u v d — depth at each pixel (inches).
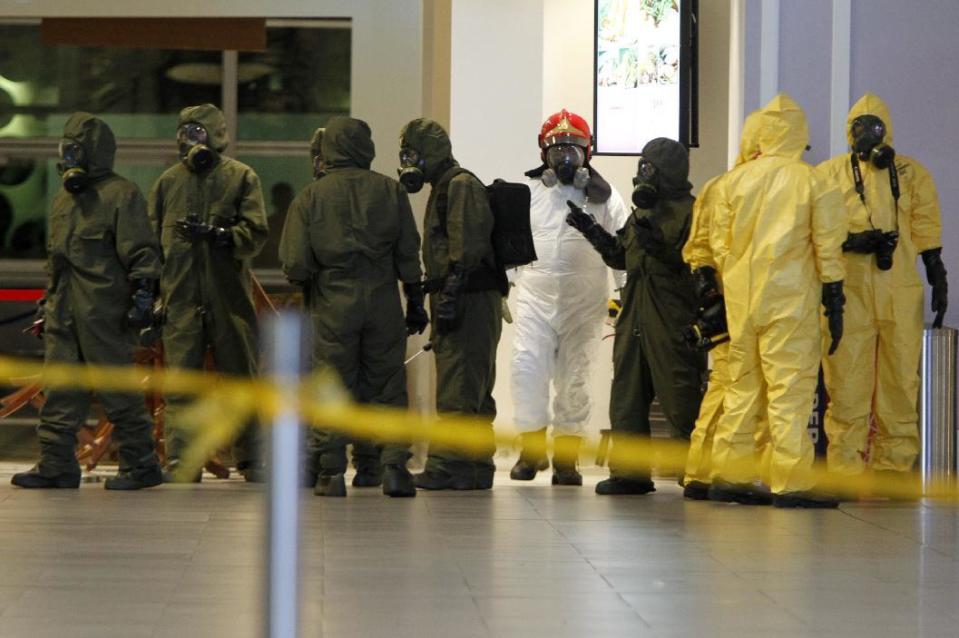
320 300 891.4
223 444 977.5
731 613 514.6
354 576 585.3
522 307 1030.4
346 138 903.7
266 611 309.9
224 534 703.7
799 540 703.1
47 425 921.5
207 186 967.6
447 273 922.1
